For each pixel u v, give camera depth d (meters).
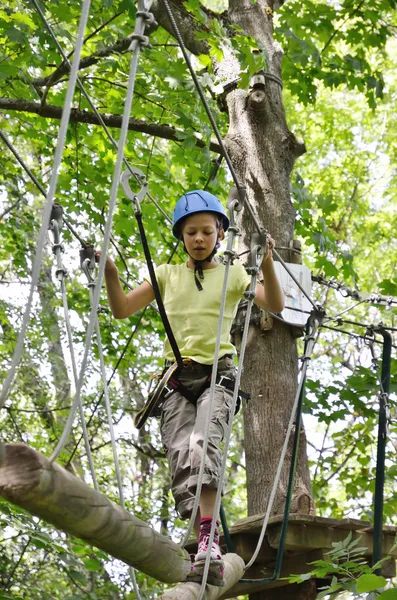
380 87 8.09
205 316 3.79
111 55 7.34
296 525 4.89
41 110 7.17
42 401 11.32
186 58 3.36
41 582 9.05
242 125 6.76
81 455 12.00
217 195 8.80
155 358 11.62
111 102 8.02
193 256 3.80
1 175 9.95
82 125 8.26
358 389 7.42
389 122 15.67
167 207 9.00
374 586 3.45
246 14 7.29
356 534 5.05
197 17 5.90
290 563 5.09
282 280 6.11
